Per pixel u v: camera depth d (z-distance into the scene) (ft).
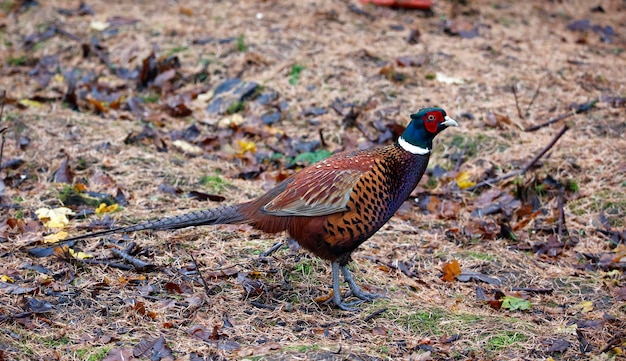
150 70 45.70
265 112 43.09
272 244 30.66
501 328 25.55
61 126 39.09
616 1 60.23
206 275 28.17
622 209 34.40
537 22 55.21
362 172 26.05
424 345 24.43
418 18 53.67
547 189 36.58
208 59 47.11
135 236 30.42
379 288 28.55
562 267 31.30
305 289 27.99
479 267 30.81
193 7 53.67
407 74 45.96
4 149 36.37
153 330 24.57
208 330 24.57
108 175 35.12
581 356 24.34
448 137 40.50
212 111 43.19
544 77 46.50
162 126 41.47
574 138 40.22
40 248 28.60
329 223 25.84
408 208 35.60
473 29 52.06
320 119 42.50
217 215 26.32
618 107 43.06
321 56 47.37
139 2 54.75
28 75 46.60
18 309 24.95
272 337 24.57
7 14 52.65
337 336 24.93
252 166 38.14
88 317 25.03
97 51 48.24
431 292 28.91
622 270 30.76
